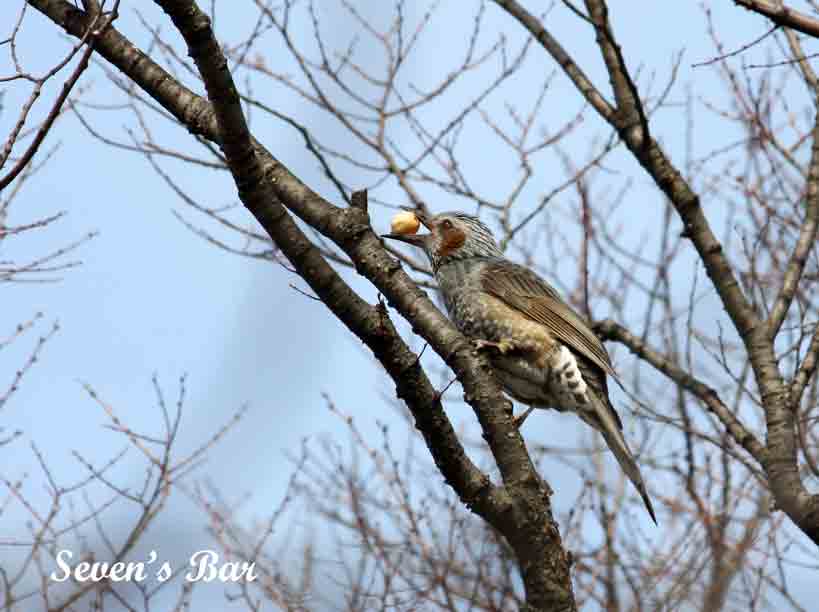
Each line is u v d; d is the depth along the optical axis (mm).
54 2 8961
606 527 13242
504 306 12461
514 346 12359
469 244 13227
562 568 8289
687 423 13344
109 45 8922
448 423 8141
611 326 13281
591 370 12344
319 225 8867
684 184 12109
